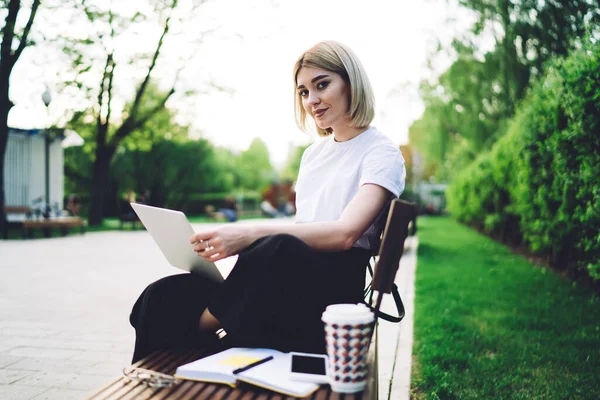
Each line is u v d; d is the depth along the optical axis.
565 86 5.55
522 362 3.46
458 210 21.92
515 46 14.28
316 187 2.08
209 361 1.51
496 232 13.91
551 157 6.52
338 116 2.03
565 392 2.91
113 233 19.20
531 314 4.81
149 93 22.56
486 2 13.75
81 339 4.26
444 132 21.34
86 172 35.19
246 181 63.34
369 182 1.84
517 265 8.53
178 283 1.86
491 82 16.78
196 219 34.62
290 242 1.56
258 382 1.36
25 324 4.79
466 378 3.19
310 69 2.02
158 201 38.03
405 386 3.13
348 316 1.35
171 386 1.37
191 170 38.81
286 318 1.60
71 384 3.18
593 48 5.05
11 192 19.77
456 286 6.47
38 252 11.68
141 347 1.82
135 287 6.89
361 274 1.90
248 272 1.58
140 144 23.88
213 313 1.63
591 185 5.18
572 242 6.40
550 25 11.71
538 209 7.54
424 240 14.54
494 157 11.14
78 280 7.50
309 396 1.32
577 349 3.69
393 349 3.96
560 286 6.27
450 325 4.44
